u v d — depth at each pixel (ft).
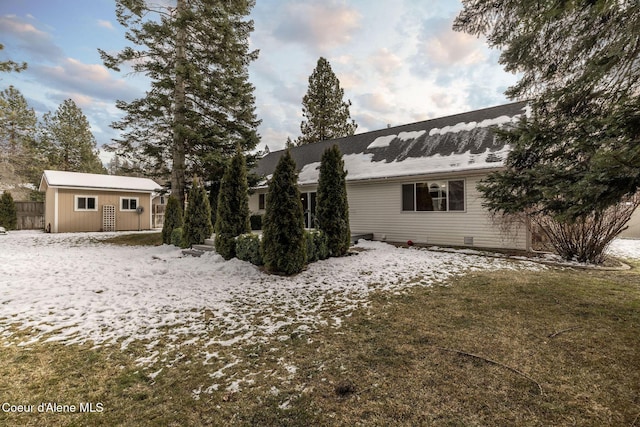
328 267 20.99
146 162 41.98
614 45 12.51
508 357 8.68
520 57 16.12
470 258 24.12
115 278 18.37
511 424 5.99
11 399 7.04
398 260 23.13
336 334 10.55
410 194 33.50
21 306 13.35
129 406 6.77
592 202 10.28
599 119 11.57
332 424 6.08
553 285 16.17
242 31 38.93
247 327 11.26
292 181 19.88
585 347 9.19
